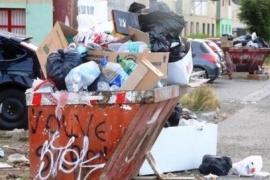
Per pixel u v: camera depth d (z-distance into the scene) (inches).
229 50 2053.4
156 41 559.2
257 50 2053.4
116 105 465.7
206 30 3681.1
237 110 1263.5
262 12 3085.6
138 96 460.8
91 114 470.0
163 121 551.5
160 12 575.8
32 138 484.1
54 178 482.3
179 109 674.2
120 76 479.2
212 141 707.4
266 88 1764.3
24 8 1651.1
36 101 478.9
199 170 678.5
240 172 665.0
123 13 562.3
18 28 1663.4
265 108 1302.9
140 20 576.7
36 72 928.9
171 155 663.8
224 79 2038.6
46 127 480.7
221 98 1475.1
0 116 928.3
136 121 470.9
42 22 1652.3
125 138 470.3
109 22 576.7
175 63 559.2
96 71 476.4
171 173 652.7
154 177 608.4
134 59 494.6
